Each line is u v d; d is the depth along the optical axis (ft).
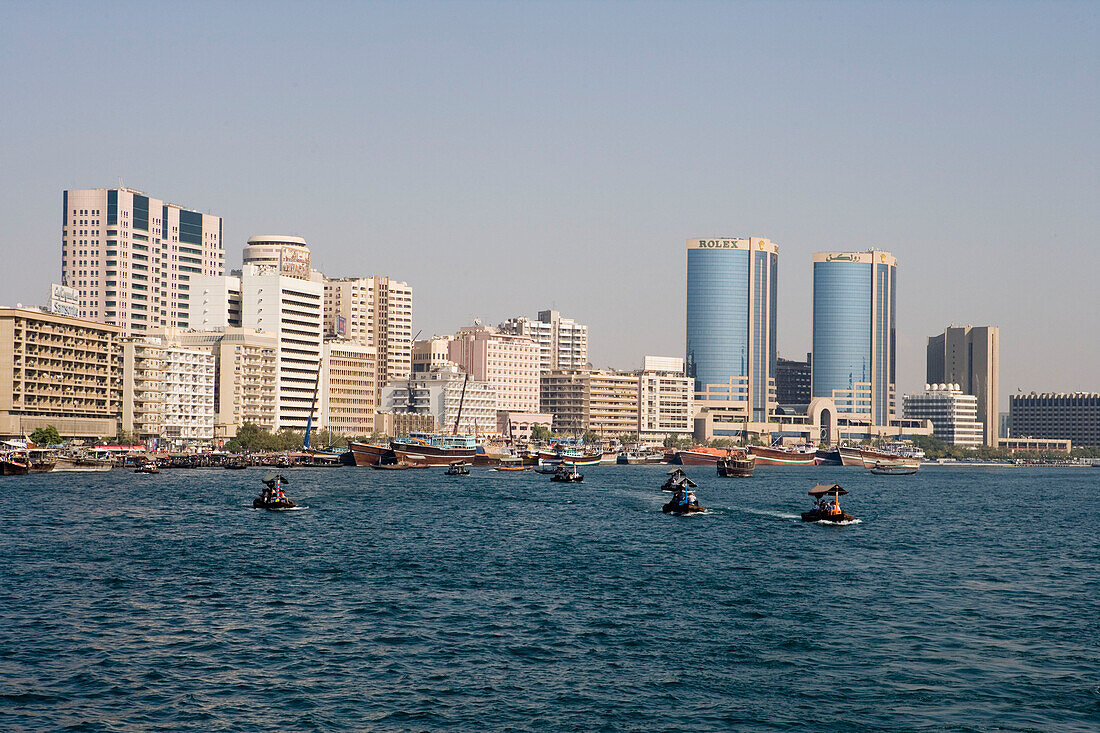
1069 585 407.85
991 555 499.10
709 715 243.60
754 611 350.43
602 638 311.06
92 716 240.12
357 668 278.05
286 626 324.19
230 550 486.38
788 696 256.73
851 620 336.70
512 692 258.98
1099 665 283.18
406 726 235.61
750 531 590.14
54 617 333.01
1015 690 261.03
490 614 343.87
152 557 460.55
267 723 236.63
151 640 305.32
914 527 637.71
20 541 508.94
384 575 419.74
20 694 254.27
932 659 288.51
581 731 233.55
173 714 241.76
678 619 337.31
